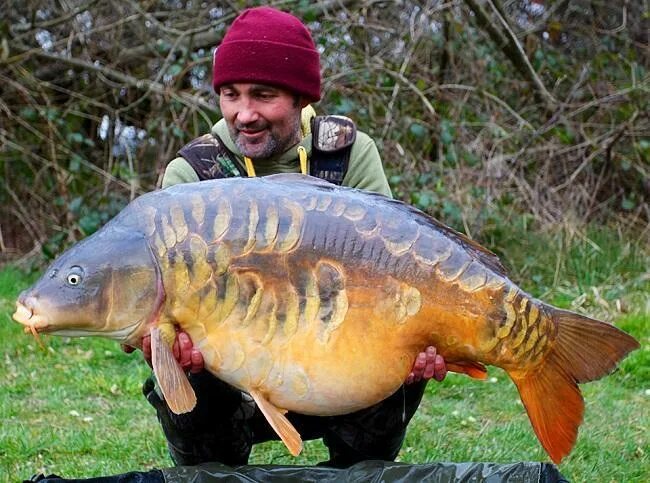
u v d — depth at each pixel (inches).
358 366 66.2
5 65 231.0
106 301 64.1
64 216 231.9
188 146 88.6
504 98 228.1
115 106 241.4
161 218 65.3
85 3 234.2
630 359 149.5
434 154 214.8
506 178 210.4
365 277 65.6
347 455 85.7
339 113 205.8
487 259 69.1
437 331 67.2
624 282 196.4
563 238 206.4
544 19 239.6
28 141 239.3
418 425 122.9
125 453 111.2
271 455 111.6
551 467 76.4
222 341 65.4
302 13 208.4
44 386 138.6
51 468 106.2
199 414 80.1
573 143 223.5
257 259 64.7
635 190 230.2
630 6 253.6
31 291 64.4
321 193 66.9
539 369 69.3
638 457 112.4
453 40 220.1
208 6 228.8
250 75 80.8
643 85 215.0
